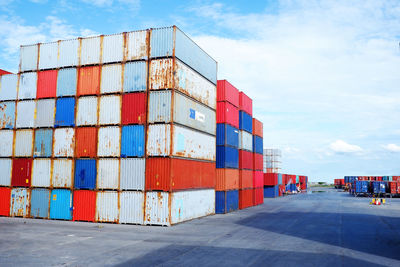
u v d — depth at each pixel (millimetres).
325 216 31891
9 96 30156
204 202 30578
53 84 28594
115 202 25172
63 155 27266
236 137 38812
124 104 25891
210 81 32750
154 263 13414
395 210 38875
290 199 63125
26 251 15617
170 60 24906
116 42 26875
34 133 28609
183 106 26438
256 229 22922
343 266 13125
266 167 85875
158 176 24188
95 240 18391
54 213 26953
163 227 23328
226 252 15508
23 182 28359
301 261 13859
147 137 24828
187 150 26969
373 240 18906
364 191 73688
